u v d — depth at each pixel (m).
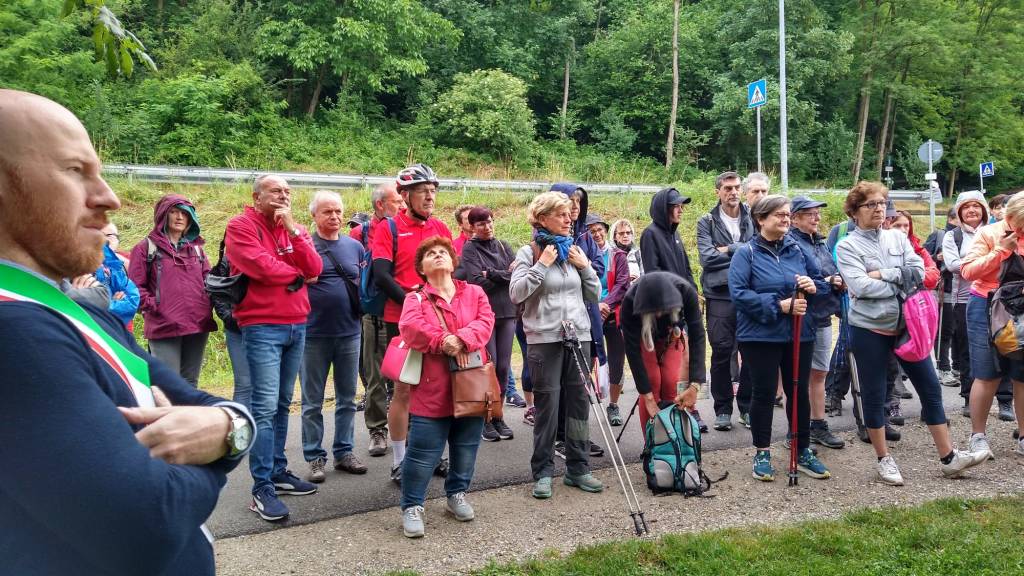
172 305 5.11
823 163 33.81
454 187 16.88
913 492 4.71
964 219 7.04
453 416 4.06
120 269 4.60
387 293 4.96
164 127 20.92
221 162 21.27
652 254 6.05
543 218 4.78
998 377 5.25
